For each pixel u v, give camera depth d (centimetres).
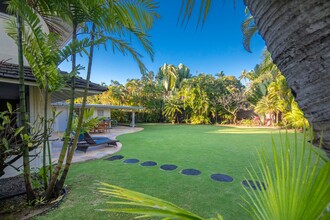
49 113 475
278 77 1391
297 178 79
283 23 88
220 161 527
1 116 253
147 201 81
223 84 2333
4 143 244
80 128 321
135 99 2248
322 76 78
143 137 1026
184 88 2391
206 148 712
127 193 87
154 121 2427
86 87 316
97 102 2133
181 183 367
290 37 86
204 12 103
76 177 401
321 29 77
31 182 299
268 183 91
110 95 2136
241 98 2091
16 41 276
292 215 75
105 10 277
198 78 2430
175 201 295
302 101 88
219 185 355
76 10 273
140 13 311
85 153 626
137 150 678
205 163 507
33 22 250
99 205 283
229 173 424
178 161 529
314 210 69
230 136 1059
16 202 295
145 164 499
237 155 597
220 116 2244
